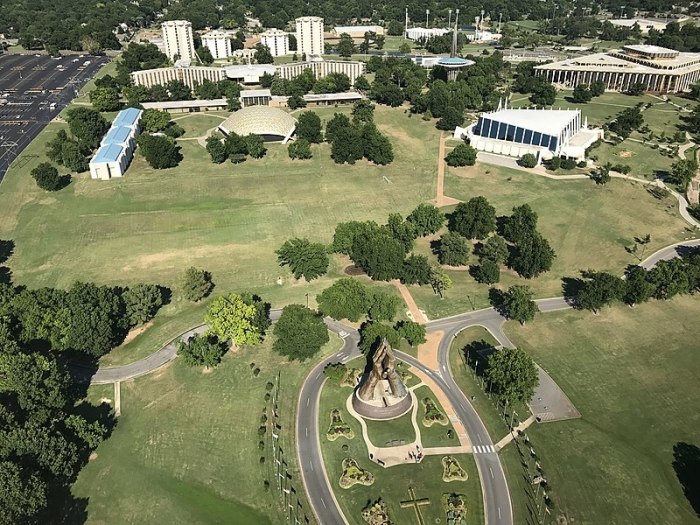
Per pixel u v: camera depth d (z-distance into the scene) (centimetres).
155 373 19588
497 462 16462
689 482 15788
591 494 15438
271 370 19712
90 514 14788
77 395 18225
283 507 15100
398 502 15238
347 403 18450
